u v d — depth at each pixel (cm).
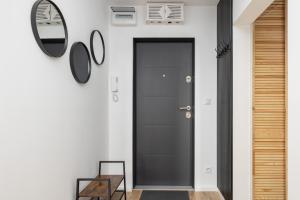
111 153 385
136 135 397
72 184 238
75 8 249
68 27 232
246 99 294
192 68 391
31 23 170
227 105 314
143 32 386
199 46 380
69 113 232
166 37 384
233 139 295
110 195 237
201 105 380
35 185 174
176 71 396
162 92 396
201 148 379
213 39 380
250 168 295
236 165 295
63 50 215
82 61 265
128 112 385
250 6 237
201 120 380
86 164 279
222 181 342
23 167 161
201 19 381
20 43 158
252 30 293
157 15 372
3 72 143
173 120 396
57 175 207
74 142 244
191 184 393
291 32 152
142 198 351
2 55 142
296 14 146
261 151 294
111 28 386
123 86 386
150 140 397
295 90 148
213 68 379
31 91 170
